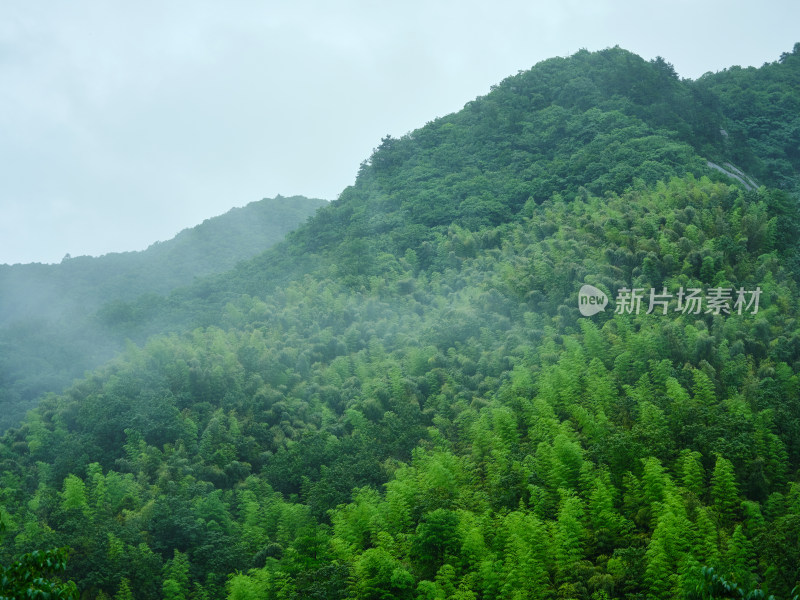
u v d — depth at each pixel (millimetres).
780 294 54875
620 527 37875
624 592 34844
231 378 61344
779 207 63938
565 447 41875
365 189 97125
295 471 50594
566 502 38500
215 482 51125
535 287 61281
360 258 79688
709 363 49562
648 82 97062
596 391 47438
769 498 38625
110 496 48188
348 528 42188
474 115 103125
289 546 42938
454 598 35312
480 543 37875
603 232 65438
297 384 61344
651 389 47719
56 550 18594
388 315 68062
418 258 78062
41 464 53938
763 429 42688
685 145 81500
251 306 77062
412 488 43344
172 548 44656
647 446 41875
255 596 38938
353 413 54125
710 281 57156
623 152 80562
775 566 33875
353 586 37562
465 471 44875
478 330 59406
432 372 56250
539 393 48906
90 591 40969
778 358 49156
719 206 65062
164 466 51375
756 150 99625
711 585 20953
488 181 87500
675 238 61625
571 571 35906
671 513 36156
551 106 97625
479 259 71125
